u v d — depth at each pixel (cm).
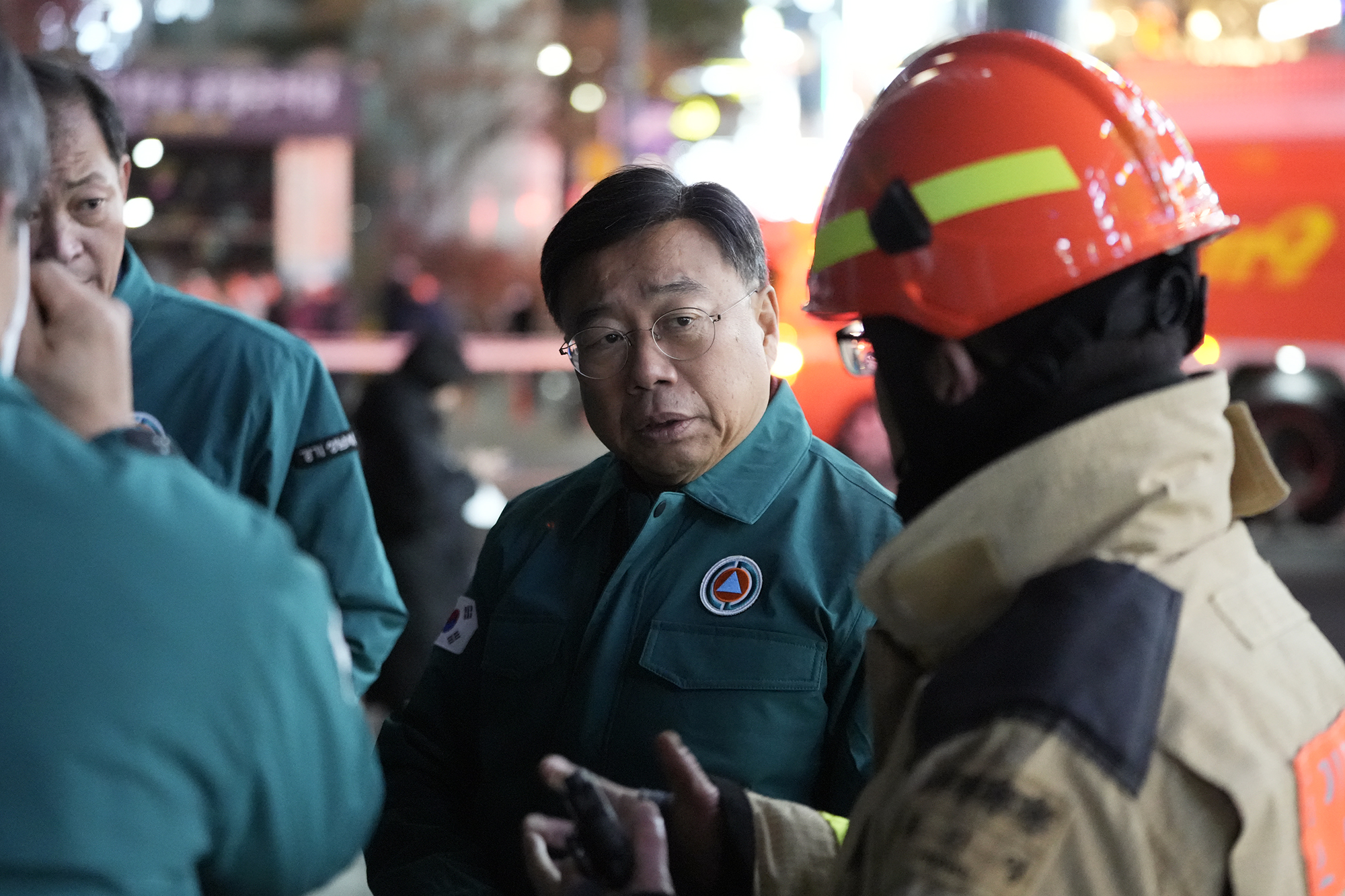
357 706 116
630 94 2283
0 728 93
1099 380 112
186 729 97
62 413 123
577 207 174
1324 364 820
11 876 91
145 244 2330
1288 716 102
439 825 179
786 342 771
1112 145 115
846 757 164
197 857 100
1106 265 112
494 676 179
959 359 115
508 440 1377
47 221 182
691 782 133
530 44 2533
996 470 108
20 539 97
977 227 113
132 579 98
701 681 164
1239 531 112
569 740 168
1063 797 94
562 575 181
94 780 94
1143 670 98
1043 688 97
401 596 412
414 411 415
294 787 104
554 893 127
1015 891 92
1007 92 117
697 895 135
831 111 1981
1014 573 106
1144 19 980
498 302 2414
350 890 335
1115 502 106
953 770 98
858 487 177
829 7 1983
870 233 118
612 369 174
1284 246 810
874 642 121
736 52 2653
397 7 2547
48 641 95
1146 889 94
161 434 202
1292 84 801
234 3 2647
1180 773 96
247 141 2408
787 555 168
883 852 102
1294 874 98
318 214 2469
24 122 109
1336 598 675
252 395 207
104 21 1147
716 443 174
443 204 2606
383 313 1587
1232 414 120
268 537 107
